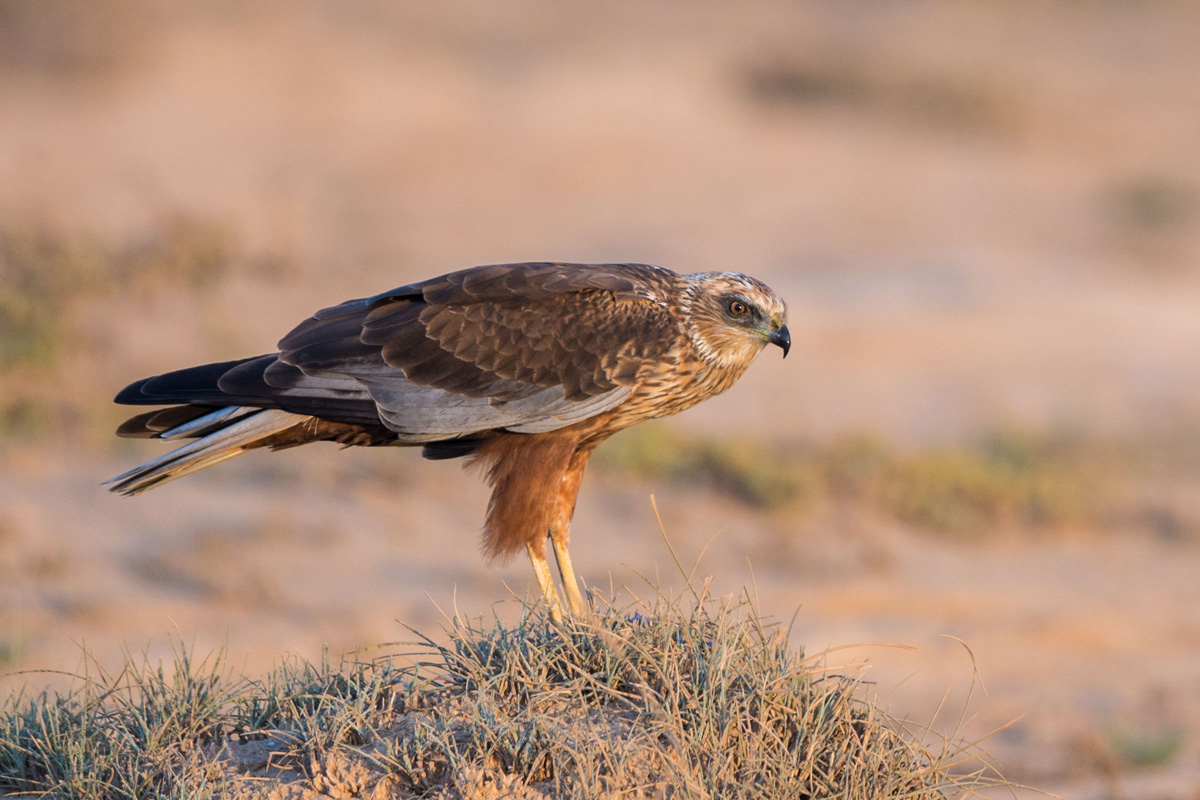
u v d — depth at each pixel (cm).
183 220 1916
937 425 1864
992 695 1059
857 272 2700
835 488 1541
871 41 4756
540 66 4031
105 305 1680
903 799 508
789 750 514
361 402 648
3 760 536
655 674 529
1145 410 1992
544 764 492
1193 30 5388
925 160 3719
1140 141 4141
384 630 1059
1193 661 1172
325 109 3256
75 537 1177
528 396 665
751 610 570
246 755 515
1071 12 5434
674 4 5116
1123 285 2769
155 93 3105
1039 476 1603
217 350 1631
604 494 1459
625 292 687
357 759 499
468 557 1264
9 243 1709
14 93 2950
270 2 3653
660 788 483
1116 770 923
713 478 1526
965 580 1346
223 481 1374
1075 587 1355
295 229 2072
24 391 1440
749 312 698
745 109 3959
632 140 3447
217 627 1039
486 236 2727
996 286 2630
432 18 4297
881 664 1105
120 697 574
